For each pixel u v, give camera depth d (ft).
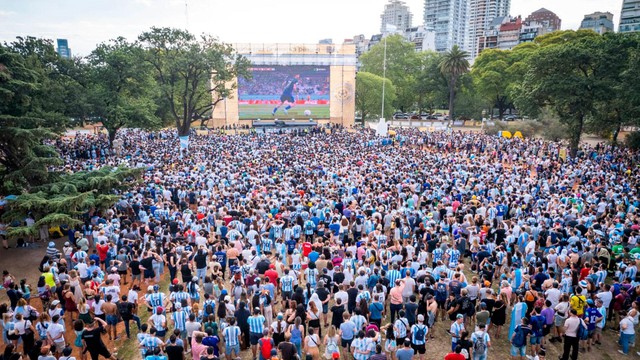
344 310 37.24
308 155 116.67
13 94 65.98
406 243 56.44
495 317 40.86
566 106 138.31
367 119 292.20
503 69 255.09
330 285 43.55
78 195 63.16
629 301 43.93
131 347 40.14
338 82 232.53
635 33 134.51
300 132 193.77
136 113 131.54
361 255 48.73
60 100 109.50
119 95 131.85
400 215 63.16
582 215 65.21
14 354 31.27
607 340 42.73
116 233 56.13
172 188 77.82
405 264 45.85
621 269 47.21
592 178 96.53
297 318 33.68
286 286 42.42
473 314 41.22
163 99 166.50
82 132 205.05
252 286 41.65
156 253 51.31
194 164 105.40
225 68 151.64
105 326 36.52
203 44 143.02
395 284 40.68
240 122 229.04
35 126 72.59
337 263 46.37
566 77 133.28
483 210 66.33
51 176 70.13
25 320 36.29
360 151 132.26
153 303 37.60
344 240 57.98
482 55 271.28
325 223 59.82
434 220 64.13
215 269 44.86
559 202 70.54
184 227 59.41
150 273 49.83
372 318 37.88
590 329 39.58
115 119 126.72
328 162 106.01
